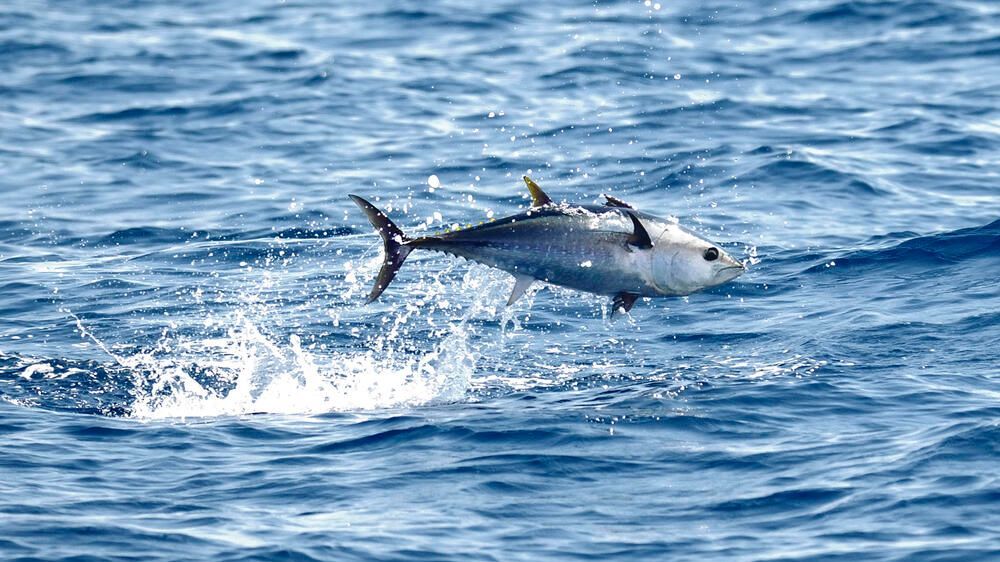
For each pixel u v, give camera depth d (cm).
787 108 9531
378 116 9719
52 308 6241
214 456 4228
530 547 3484
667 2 12738
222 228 7525
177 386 5122
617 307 4244
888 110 9406
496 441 4241
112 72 10925
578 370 5181
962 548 3362
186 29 12506
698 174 8138
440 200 7862
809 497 3728
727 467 3975
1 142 9244
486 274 6000
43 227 7638
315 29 12356
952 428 4156
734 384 4762
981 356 4978
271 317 6025
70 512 3722
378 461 4125
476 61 11069
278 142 9194
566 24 12125
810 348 5191
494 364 5294
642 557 3416
